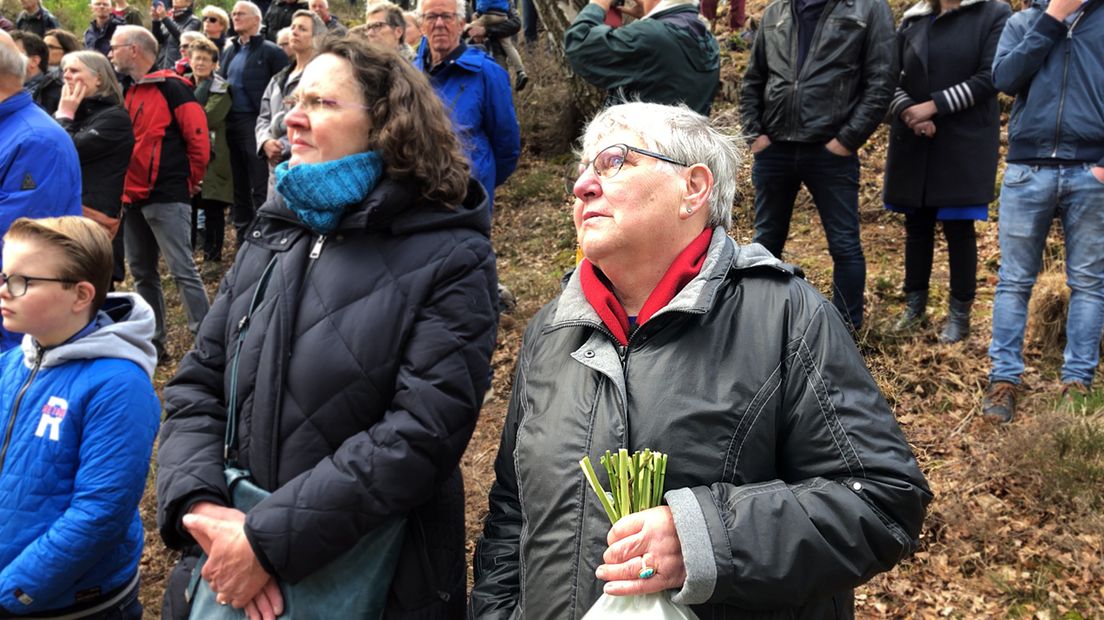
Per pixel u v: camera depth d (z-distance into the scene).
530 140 8.09
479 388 1.96
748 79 4.48
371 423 1.91
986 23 4.14
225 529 1.79
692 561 1.41
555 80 8.22
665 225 1.68
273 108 5.32
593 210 1.69
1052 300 4.27
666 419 1.56
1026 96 3.71
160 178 5.49
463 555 2.09
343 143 1.97
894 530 1.50
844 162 4.19
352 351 1.88
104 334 2.25
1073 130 3.60
